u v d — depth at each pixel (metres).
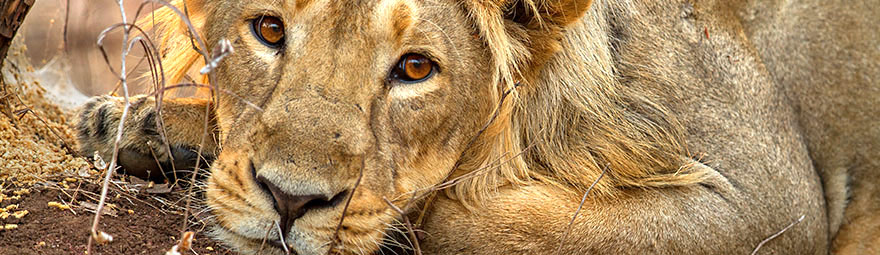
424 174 6.43
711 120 7.48
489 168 6.78
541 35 6.79
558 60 7.02
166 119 6.99
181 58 7.58
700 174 7.20
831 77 9.28
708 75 7.62
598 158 7.15
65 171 6.73
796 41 9.13
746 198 7.43
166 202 6.59
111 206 6.30
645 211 6.92
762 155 7.72
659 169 7.23
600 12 7.01
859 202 9.66
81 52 11.16
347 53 5.77
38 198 6.19
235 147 5.88
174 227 6.25
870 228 9.62
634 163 7.16
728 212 7.25
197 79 7.77
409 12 5.88
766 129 7.97
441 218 6.62
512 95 6.74
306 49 5.80
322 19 5.77
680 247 6.92
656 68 7.28
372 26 5.77
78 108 7.50
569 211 6.73
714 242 7.11
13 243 5.61
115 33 11.82
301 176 5.50
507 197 6.80
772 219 7.62
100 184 6.52
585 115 7.10
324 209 5.70
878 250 9.53
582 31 6.95
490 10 6.43
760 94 8.10
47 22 10.20
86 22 11.43
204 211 6.14
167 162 7.07
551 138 7.11
